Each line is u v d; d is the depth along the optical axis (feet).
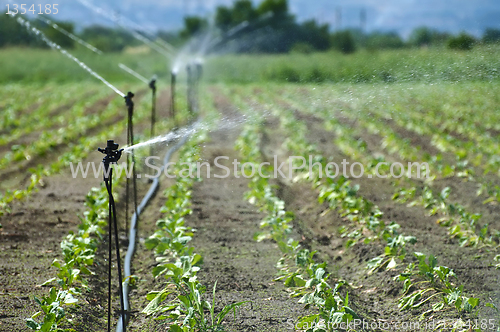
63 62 339.36
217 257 56.08
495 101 189.57
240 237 62.59
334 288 45.21
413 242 50.93
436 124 148.77
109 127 137.18
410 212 71.92
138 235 62.75
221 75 347.36
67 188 82.17
